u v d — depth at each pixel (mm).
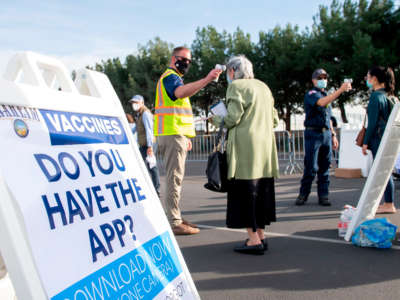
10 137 1152
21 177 1119
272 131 3297
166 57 31391
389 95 4512
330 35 22203
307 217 4621
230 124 3090
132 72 32344
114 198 1474
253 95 3133
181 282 1635
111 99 1816
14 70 1452
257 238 3281
